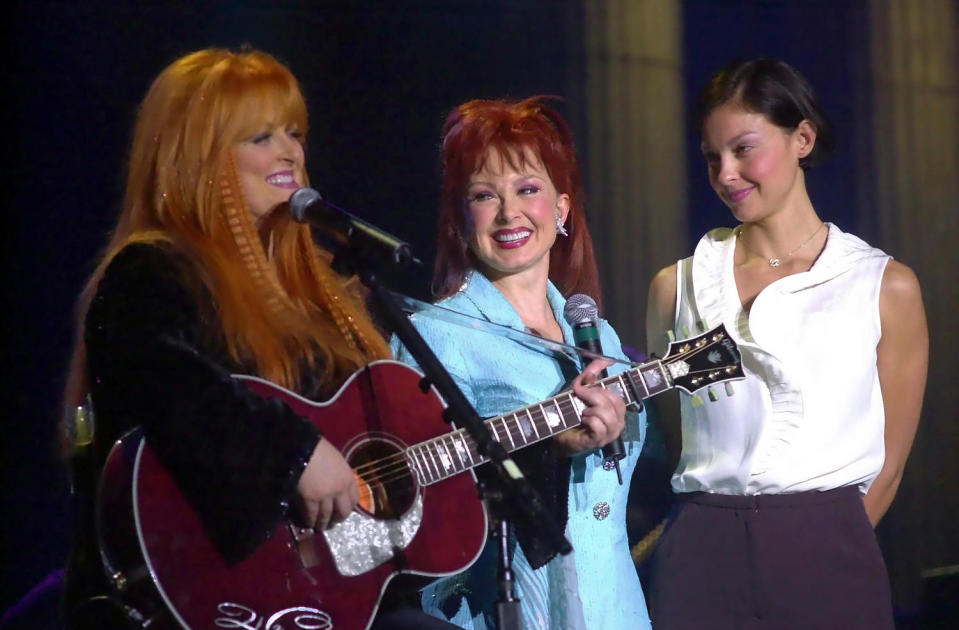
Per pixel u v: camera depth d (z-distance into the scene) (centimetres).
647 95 2030
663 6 2030
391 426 801
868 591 882
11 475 1559
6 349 1581
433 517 791
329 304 838
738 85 934
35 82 1612
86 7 1630
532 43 1972
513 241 906
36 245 1605
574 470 873
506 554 774
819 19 2077
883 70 2098
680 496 938
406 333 739
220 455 689
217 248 763
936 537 2123
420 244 1861
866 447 900
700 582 901
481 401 887
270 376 764
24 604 1060
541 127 921
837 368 902
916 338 937
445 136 941
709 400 920
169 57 1673
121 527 708
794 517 888
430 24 1881
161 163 770
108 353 697
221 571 713
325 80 1833
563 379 895
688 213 2061
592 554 862
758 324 916
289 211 778
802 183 970
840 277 927
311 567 739
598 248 2047
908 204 2127
